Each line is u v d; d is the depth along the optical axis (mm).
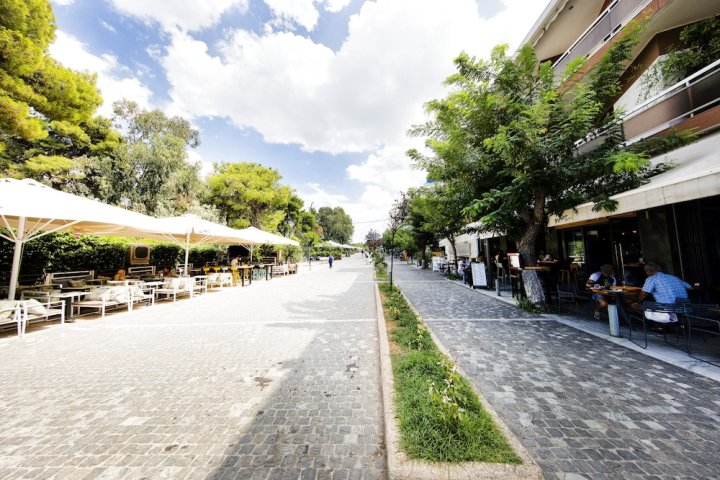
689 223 6457
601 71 5922
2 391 3586
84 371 4215
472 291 11586
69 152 18344
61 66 12133
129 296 8469
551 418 2811
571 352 4594
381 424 2830
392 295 9672
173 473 2174
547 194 6773
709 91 5742
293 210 40625
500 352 4656
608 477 2045
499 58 6227
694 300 5480
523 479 1924
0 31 8391
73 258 10602
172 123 26984
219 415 3016
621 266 8297
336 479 2096
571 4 9977
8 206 5105
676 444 2389
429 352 4312
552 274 9258
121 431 2740
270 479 2098
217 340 5684
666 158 5703
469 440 2221
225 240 15031
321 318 7531
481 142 6840
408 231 23938
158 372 4160
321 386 3676
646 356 4332
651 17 6645
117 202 19562
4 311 5883
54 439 2623
